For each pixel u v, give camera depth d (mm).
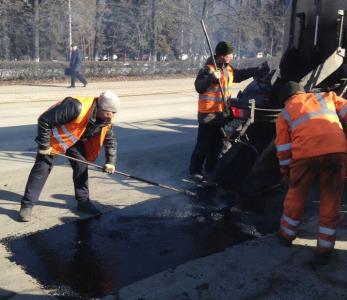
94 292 3365
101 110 4254
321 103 3846
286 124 3863
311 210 4926
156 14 28750
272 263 3771
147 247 4102
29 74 19344
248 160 5492
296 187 3893
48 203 5043
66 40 29500
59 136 4320
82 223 4574
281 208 4992
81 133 4332
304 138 3709
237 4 28859
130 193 5438
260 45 29469
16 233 4305
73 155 4594
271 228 4516
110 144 4617
